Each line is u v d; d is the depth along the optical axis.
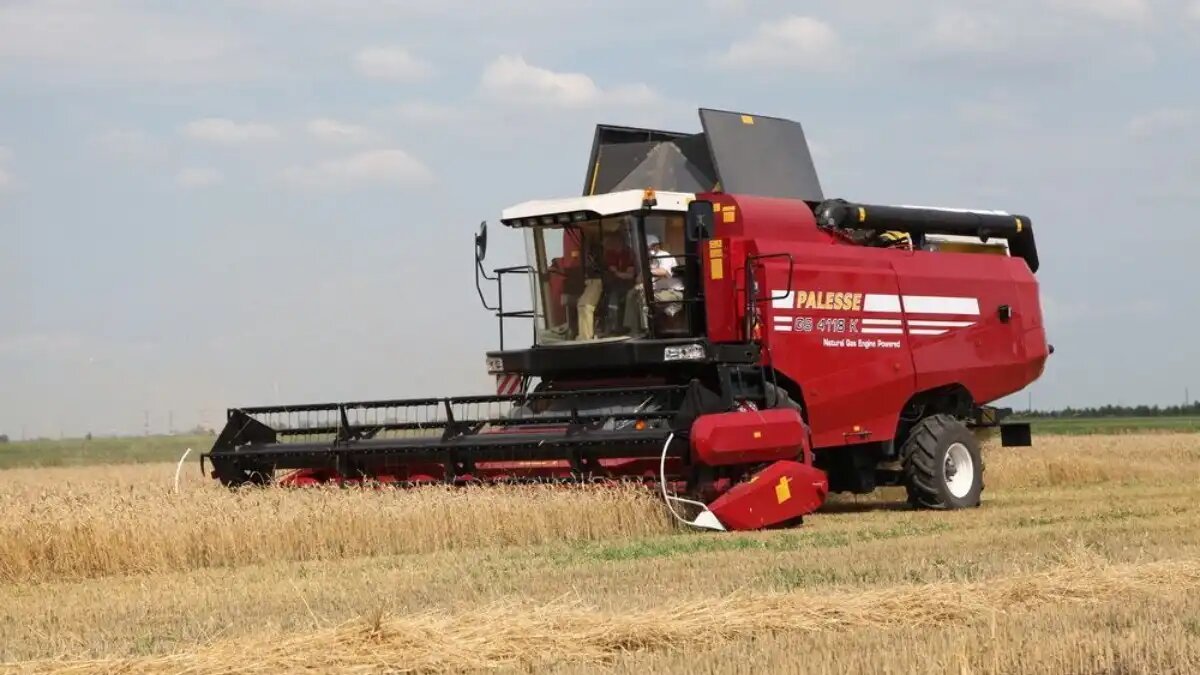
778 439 15.66
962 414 19.73
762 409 16.45
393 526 13.93
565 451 15.50
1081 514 16.48
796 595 9.38
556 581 11.08
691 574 11.20
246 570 12.59
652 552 13.05
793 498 15.45
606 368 16.81
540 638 8.35
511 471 16.06
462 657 8.02
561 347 16.88
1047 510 17.31
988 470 23.86
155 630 9.43
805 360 17.23
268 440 17.73
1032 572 10.57
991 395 19.86
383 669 7.84
